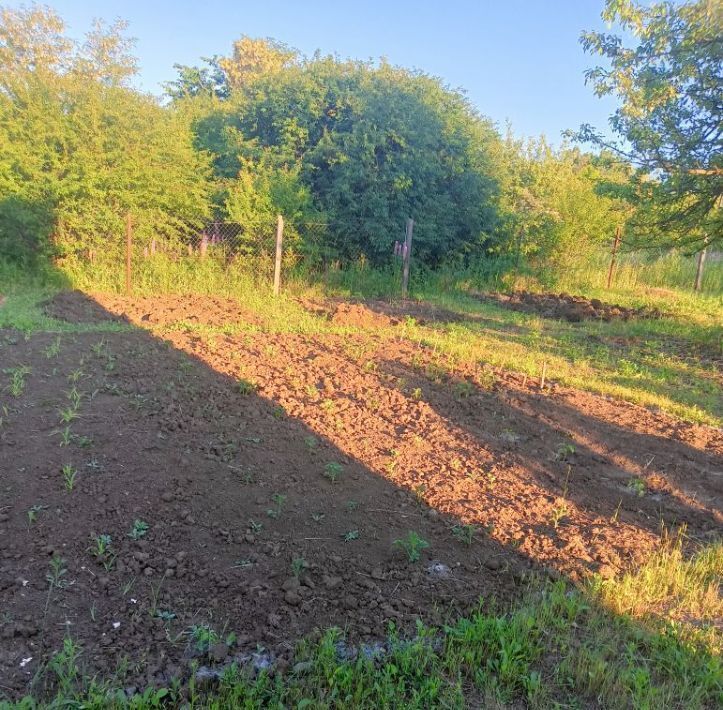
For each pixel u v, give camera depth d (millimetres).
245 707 2342
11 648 2531
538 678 2621
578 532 3967
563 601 3150
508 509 4145
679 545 3814
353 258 14641
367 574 3283
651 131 9469
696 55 8859
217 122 16734
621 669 2729
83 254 11867
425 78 16234
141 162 11984
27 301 9734
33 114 11586
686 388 7680
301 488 4090
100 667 2480
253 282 12500
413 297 13664
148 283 11469
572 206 17172
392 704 2461
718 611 3285
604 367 8430
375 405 5832
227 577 3123
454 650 2779
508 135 19516
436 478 4477
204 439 4621
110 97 12266
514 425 5738
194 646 2648
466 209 15664
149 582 3025
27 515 3443
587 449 5367
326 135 14625
